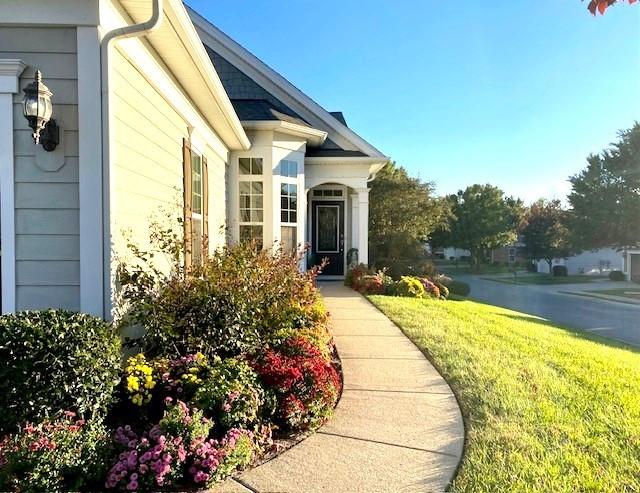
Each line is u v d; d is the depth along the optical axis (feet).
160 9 11.24
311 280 19.26
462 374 14.39
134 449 8.25
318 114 40.11
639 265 94.58
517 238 136.98
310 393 10.89
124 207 12.64
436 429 10.54
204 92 19.51
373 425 10.80
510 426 10.55
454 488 7.96
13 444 7.73
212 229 26.53
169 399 9.48
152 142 15.26
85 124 11.33
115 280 11.78
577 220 94.73
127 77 12.92
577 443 9.70
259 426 9.97
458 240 128.88
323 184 43.24
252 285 14.30
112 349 9.59
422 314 25.81
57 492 7.27
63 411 8.59
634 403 12.19
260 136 32.14
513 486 7.98
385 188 59.47
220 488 8.03
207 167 24.53
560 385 13.61
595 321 43.93
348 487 8.06
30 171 11.31
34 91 10.19
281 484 8.17
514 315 33.50
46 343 8.53
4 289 11.27
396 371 15.05
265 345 12.99
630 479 8.23
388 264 50.14
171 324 12.15
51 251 11.36
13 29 11.35
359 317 24.70
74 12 11.25
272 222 32.07
